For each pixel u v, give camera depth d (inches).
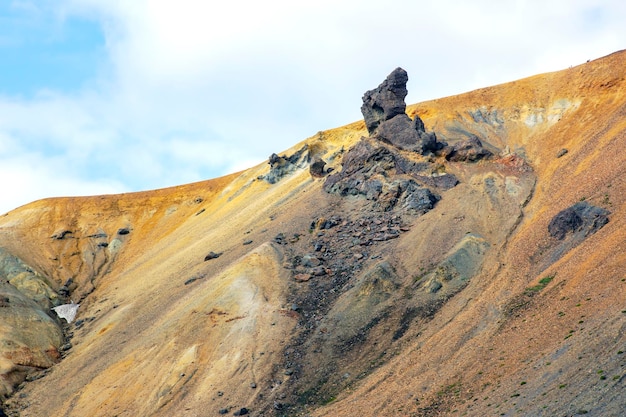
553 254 2679.6
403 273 3093.0
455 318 2618.1
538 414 1608.0
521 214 3302.2
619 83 4168.3
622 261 2137.1
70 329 3890.3
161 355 3046.3
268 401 2578.7
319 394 2532.0
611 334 1749.5
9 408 3048.7
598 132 3676.2
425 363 2356.1
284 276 3324.3
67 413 2928.2
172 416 2664.9
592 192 2938.0
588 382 1615.4
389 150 4131.4
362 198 3937.0
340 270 3284.9
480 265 2962.6
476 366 2130.9
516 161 3873.0
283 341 2893.7
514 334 2198.6
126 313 3718.0
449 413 1918.1
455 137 4367.6
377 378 2439.7
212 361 2903.5
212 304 3228.3
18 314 3654.0
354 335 2802.7
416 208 3599.9
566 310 2114.9
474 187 3666.3
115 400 2891.2
